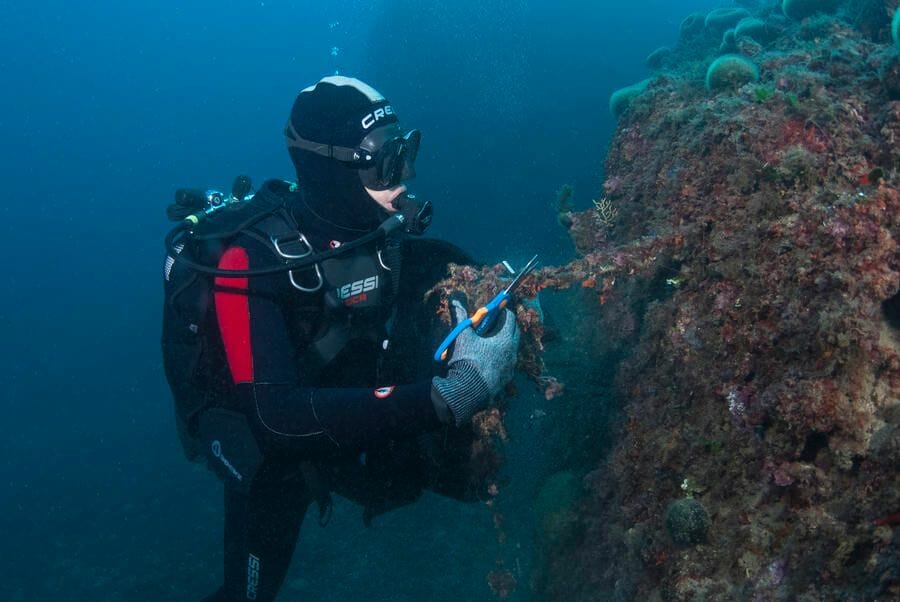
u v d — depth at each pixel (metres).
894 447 1.59
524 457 4.29
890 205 1.96
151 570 8.12
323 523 2.60
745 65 3.55
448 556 5.91
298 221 2.37
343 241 2.39
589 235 4.16
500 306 2.11
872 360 1.82
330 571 6.45
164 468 11.08
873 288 1.87
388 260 2.53
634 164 4.07
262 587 2.56
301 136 2.35
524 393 4.29
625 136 4.47
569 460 3.75
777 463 1.94
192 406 2.69
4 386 17.53
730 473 2.11
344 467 2.71
